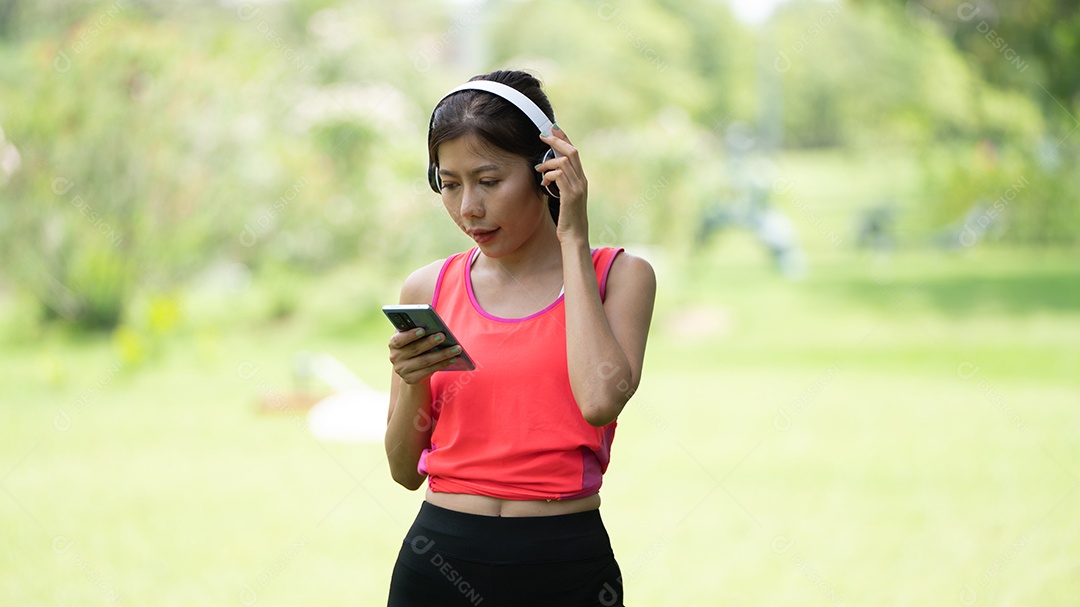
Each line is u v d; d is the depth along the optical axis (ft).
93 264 51.19
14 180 50.39
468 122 9.33
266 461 30.27
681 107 86.84
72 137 50.98
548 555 9.38
